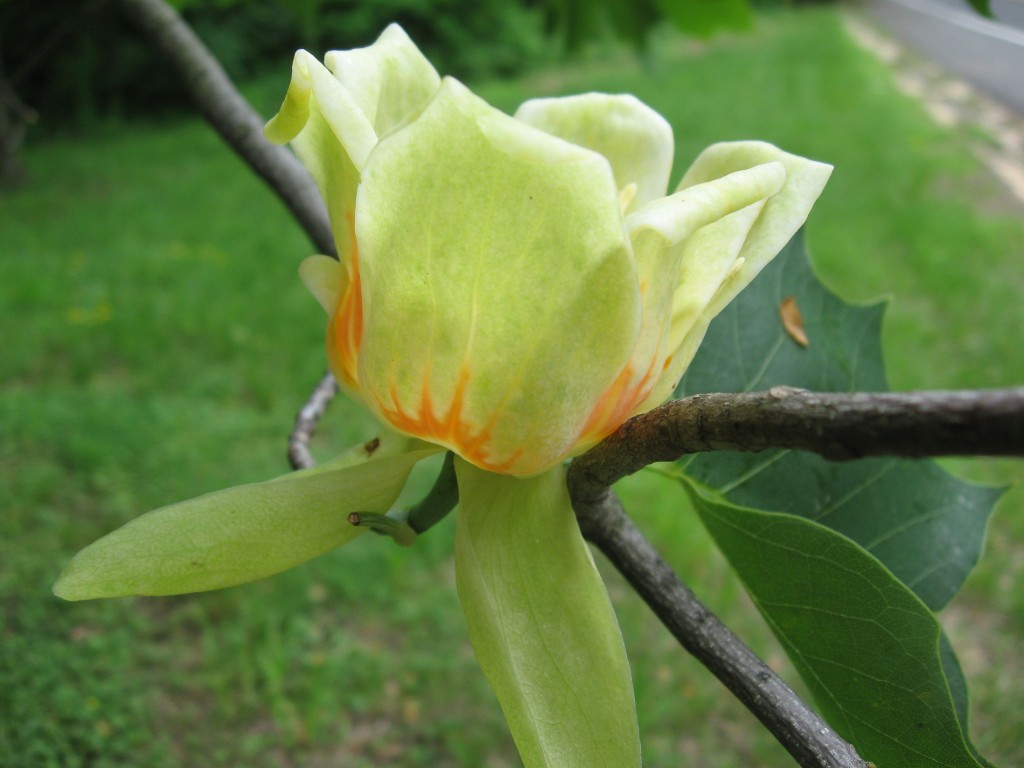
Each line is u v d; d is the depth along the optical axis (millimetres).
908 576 172
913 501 172
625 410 113
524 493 119
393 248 100
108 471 688
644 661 563
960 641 593
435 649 583
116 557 113
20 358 852
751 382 180
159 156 1709
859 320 191
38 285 1012
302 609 601
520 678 113
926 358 904
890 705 136
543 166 93
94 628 569
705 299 118
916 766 138
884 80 2205
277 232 1270
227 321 948
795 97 2008
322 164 121
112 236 1231
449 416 109
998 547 671
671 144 143
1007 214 1357
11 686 508
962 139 1744
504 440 109
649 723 533
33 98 1894
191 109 2049
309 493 118
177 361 875
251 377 846
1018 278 1100
